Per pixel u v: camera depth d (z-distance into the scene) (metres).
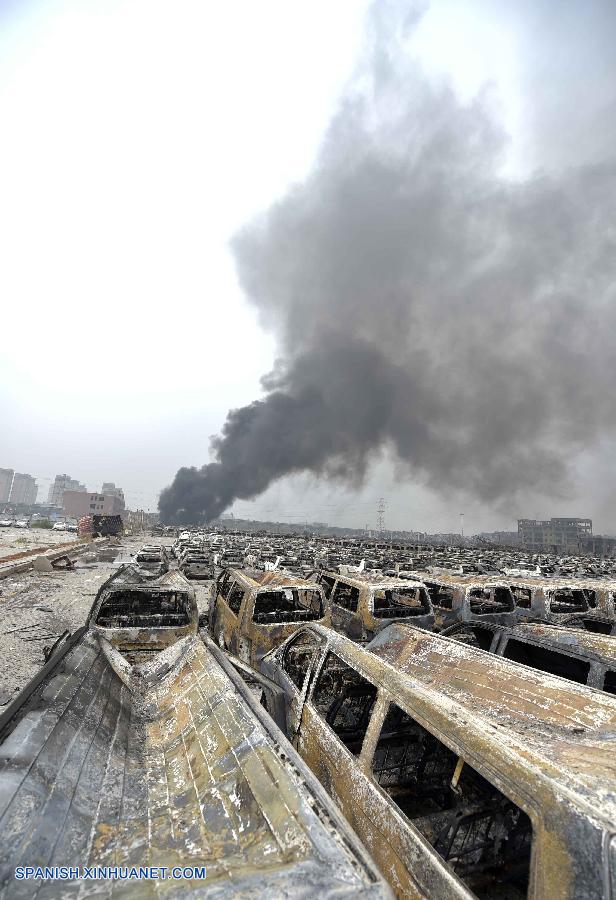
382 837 2.32
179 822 2.08
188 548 22.23
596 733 2.56
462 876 2.54
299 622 5.97
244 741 2.47
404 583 7.10
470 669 3.69
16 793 1.85
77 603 11.54
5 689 5.67
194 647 4.32
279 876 1.51
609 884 1.43
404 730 3.77
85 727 2.66
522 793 1.87
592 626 7.08
